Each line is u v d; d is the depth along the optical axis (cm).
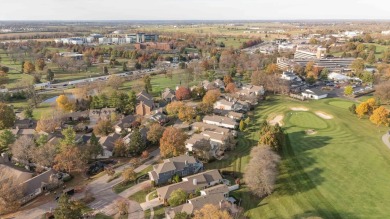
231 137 12175
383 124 13775
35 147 11006
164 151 11000
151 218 8144
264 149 10225
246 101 17325
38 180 9531
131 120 14812
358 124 14150
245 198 8925
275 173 9738
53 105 17662
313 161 10875
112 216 8275
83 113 15925
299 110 16200
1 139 11975
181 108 15100
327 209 8362
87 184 9888
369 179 9725
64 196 7656
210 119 14562
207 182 9369
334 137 12756
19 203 8619
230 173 10231
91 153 11138
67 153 10175
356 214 8144
